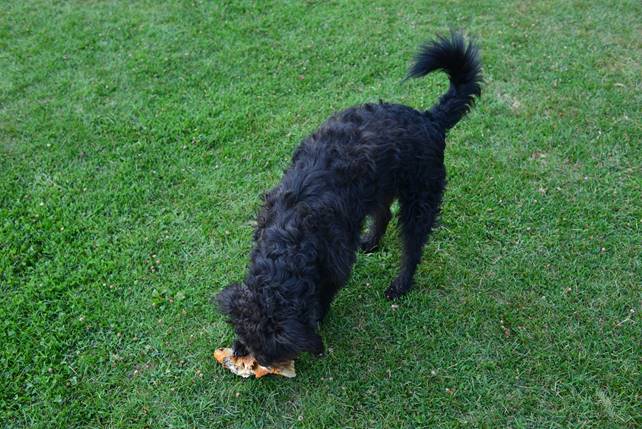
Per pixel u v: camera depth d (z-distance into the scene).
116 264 1.89
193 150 2.24
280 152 2.22
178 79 2.54
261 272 1.49
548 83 2.45
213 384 1.66
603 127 2.26
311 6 2.97
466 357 1.71
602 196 2.04
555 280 1.85
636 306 1.78
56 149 2.24
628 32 2.70
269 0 3.03
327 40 2.72
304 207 1.52
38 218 2.01
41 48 2.71
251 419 1.61
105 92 2.47
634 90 2.40
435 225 1.81
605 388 1.64
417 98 2.40
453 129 2.27
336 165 1.56
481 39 2.68
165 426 1.60
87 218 2.01
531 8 2.90
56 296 1.82
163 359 1.71
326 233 1.53
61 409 1.60
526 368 1.68
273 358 1.43
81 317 1.76
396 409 1.62
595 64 2.53
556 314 1.78
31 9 2.99
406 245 1.80
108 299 1.82
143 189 2.10
